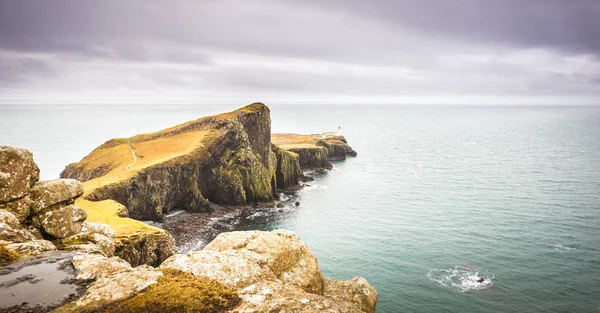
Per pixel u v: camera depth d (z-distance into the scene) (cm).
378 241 6912
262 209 9362
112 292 1437
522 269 5669
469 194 10262
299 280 1945
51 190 2520
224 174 9725
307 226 7931
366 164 16162
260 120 11425
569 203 9138
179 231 7688
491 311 4619
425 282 5316
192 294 1425
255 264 1778
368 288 2205
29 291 1467
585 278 5384
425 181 12188
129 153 10606
